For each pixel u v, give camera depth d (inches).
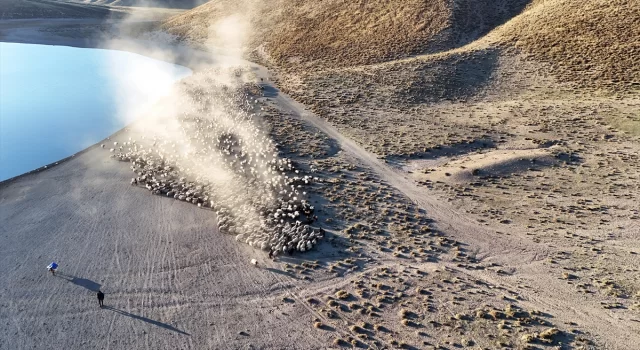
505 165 1589.6
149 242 1284.4
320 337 913.5
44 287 1108.5
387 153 1792.6
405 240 1238.3
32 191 1646.2
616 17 2431.1
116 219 1419.8
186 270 1152.8
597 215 1282.0
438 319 937.5
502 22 3019.2
